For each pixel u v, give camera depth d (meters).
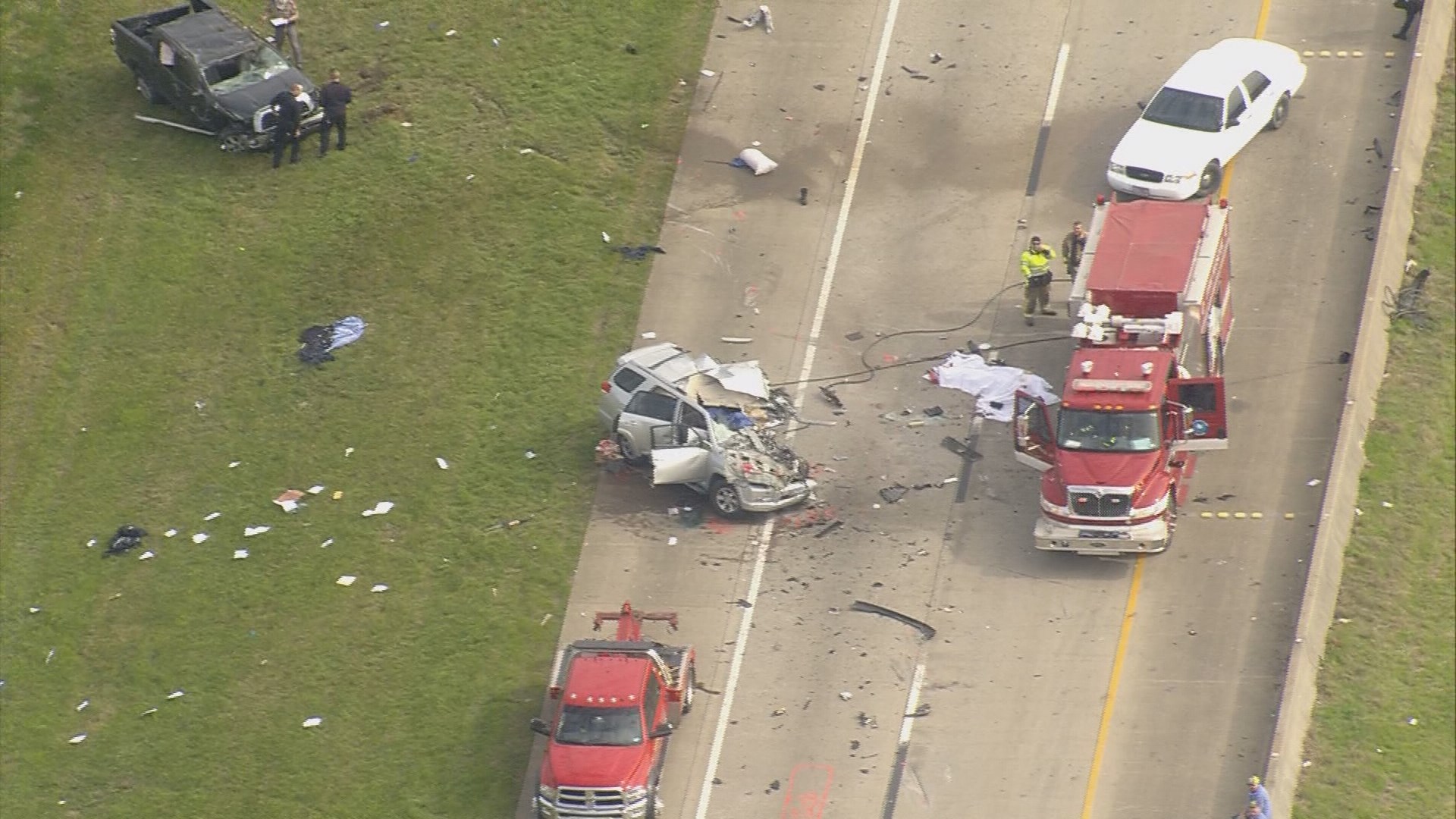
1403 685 132.00
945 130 174.75
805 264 164.25
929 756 127.50
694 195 171.38
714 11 188.00
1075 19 183.12
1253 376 150.50
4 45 186.00
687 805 125.94
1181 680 130.38
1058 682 131.00
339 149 176.62
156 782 132.00
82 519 150.50
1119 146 161.62
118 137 179.25
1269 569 136.50
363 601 141.38
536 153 175.38
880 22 185.38
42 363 162.62
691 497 146.12
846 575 139.00
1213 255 142.00
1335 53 176.75
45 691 139.00
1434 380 152.50
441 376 157.38
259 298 165.50
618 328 160.00
